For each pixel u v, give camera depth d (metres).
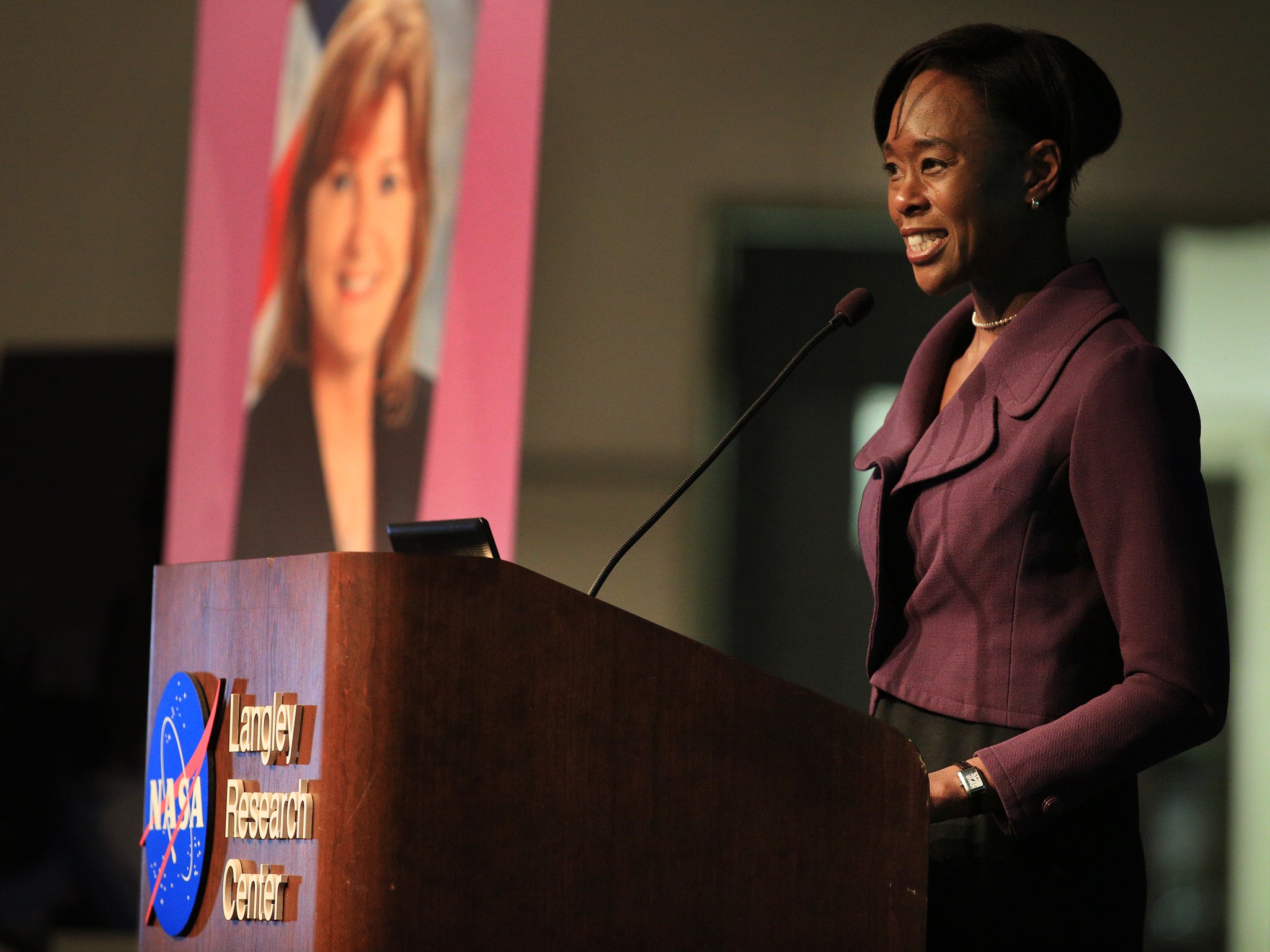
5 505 16.88
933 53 5.40
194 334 13.83
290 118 13.69
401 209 13.01
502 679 3.99
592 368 16.14
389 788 3.88
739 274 16.19
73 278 17.45
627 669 4.09
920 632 5.14
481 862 3.91
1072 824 4.79
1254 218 15.49
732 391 16.11
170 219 17.44
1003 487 4.93
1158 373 4.82
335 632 3.98
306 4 13.76
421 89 13.06
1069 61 5.25
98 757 15.96
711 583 15.93
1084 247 15.74
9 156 17.59
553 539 16.02
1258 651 15.31
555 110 16.28
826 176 16.08
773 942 4.10
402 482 12.62
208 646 4.65
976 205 5.22
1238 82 15.58
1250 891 15.05
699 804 4.10
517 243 12.55
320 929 3.88
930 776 4.58
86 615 16.48
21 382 17.30
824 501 16.02
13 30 17.70
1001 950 4.74
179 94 17.50
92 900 15.62
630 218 16.20
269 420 13.38
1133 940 4.83
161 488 16.78
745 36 16.22
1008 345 5.19
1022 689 4.84
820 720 4.23
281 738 4.12
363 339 13.01
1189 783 15.28
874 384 16.05
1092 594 4.90
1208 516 4.76
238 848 4.29
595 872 3.99
